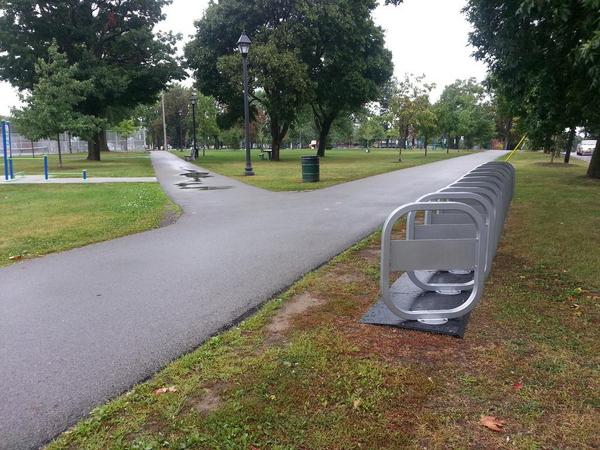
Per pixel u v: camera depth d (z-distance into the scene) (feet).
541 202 37.01
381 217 32.65
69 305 16.05
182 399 10.15
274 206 38.34
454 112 213.05
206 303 16.08
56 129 88.89
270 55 99.14
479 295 13.34
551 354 11.92
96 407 10.01
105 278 19.11
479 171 27.09
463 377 10.85
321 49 114.73
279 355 11.98
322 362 11.55
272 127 126.31
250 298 16.51
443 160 119.55
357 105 128.67
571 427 9.11
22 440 9.00
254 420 9.39
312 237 26.30
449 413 9.55
